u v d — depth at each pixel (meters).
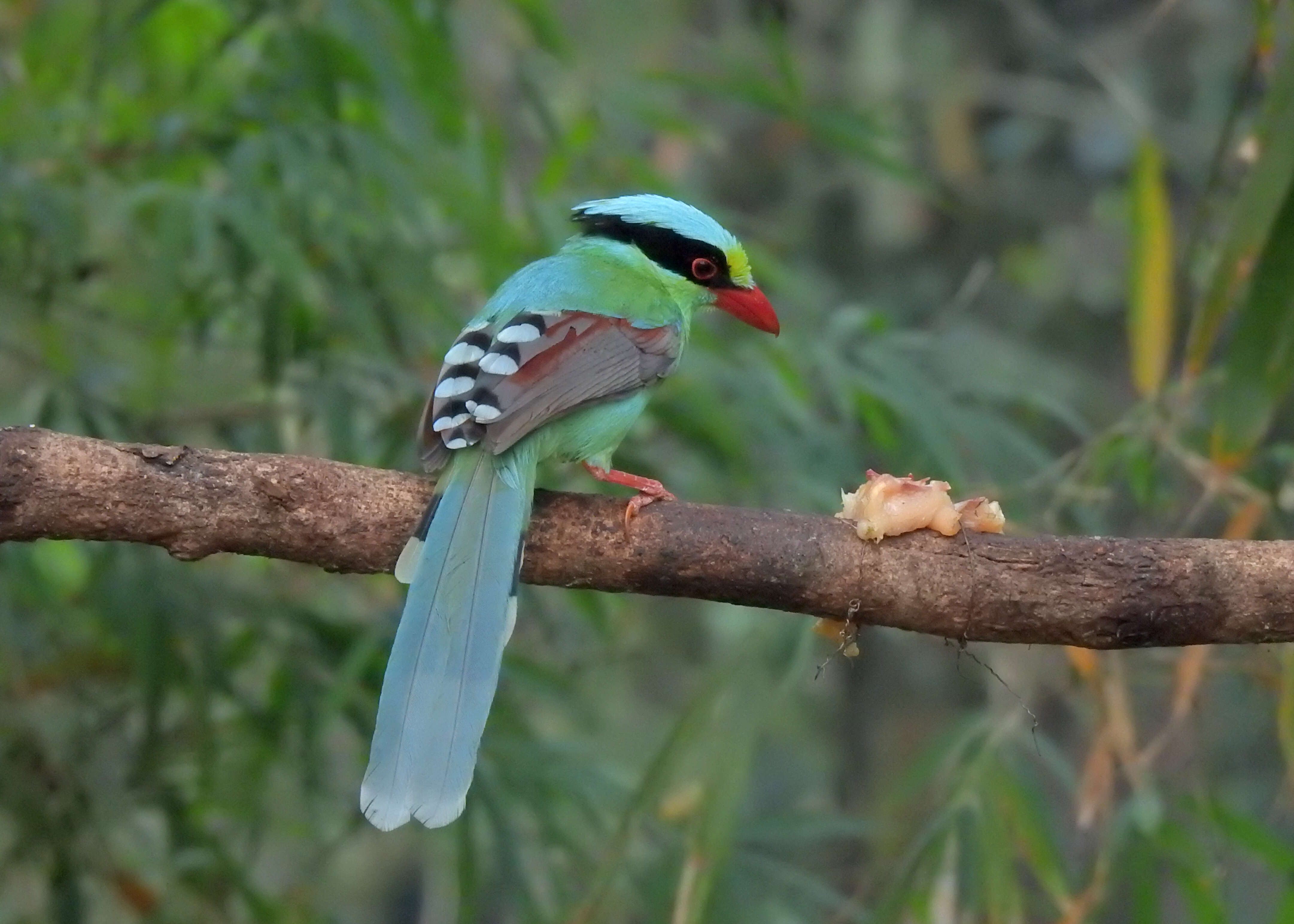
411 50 11.11
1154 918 9.72
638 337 8.84
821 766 16.44
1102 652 9.74
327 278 10.80
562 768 11.24
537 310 8.70
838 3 18.52
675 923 9.12
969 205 18.00
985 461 11.57
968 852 9.84
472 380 8.04
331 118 10.95
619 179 12.38
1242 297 9.79
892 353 11.90
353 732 11.90
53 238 10.17
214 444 11.44
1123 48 18.00
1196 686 9.71
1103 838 9.92
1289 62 8.52
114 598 10.43
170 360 11.82
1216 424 9.09
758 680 9.80
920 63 18.28
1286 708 9.22
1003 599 7.20
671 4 18.52
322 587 12.40
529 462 7.87
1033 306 17.72
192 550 7.24
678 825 11.37
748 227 13.10
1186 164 16.33
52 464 7.01
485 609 7.28
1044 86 17.94
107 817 11.01
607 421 8.57
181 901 11.34
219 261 10.86
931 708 16.19
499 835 10.76
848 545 7.28
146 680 10.33
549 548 7.49
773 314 10.02
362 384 11.45
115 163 11.27
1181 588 7.11
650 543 7.41
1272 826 13.20
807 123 12.37
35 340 11.52
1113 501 12.45
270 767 11.58
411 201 10.70
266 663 11.64
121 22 11.40
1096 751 9.61
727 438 11.47
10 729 10.85
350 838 11.76
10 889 12.27
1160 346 9.98
